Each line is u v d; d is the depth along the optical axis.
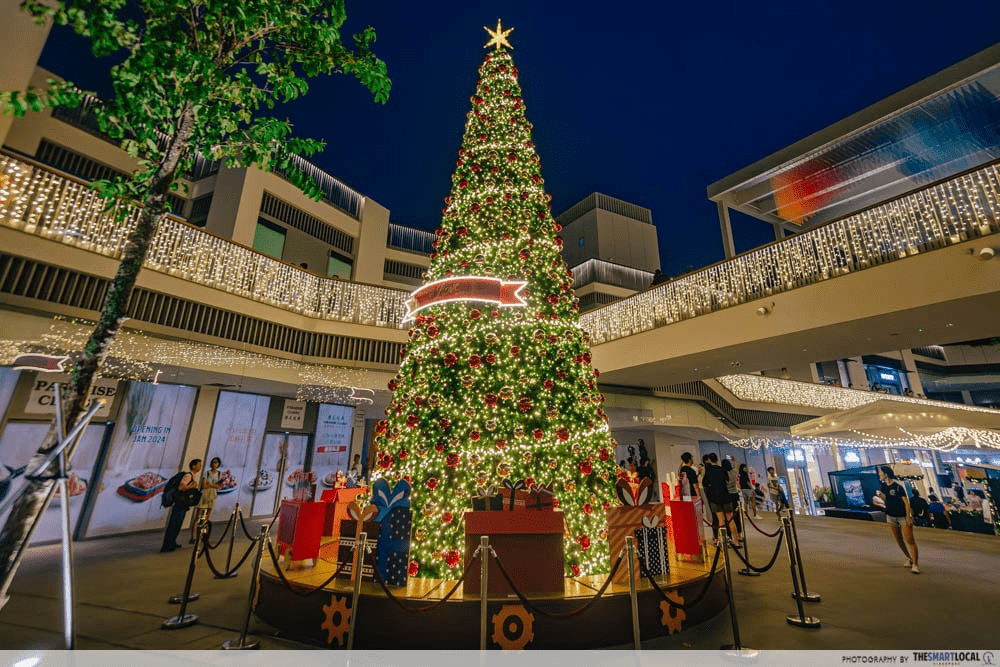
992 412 8.05
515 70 6.84
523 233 5.75
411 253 22.86
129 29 3.26
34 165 6.90
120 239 7.85
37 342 6.89
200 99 3.38
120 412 9.02
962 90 10.70
